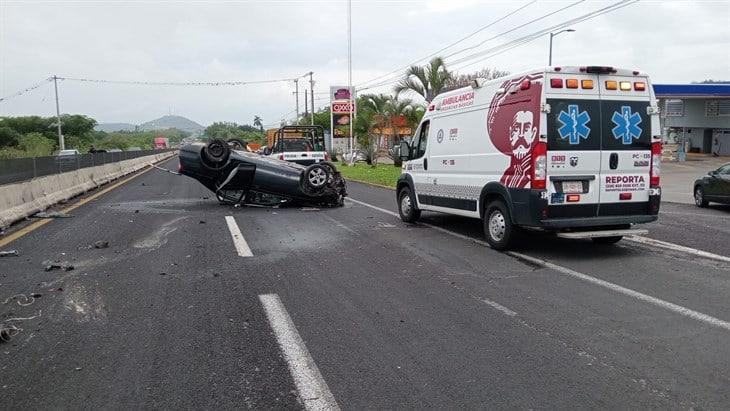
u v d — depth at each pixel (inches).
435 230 440.8
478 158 375.6
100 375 171.9
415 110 1403.8
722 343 191.9
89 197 729.6
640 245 370.3
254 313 230.2
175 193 788.0
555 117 319.9
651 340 195.9
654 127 340.5
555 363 177.3
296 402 153.8
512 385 162.2
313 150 1063.6
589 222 329.4
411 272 299.1
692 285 266.4
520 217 332.2
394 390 159.9
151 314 229.8
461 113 399.2
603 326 210.8
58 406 152.3
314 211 572.7
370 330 209.2
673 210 594.9
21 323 219.9
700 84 1444.4
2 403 154.1
